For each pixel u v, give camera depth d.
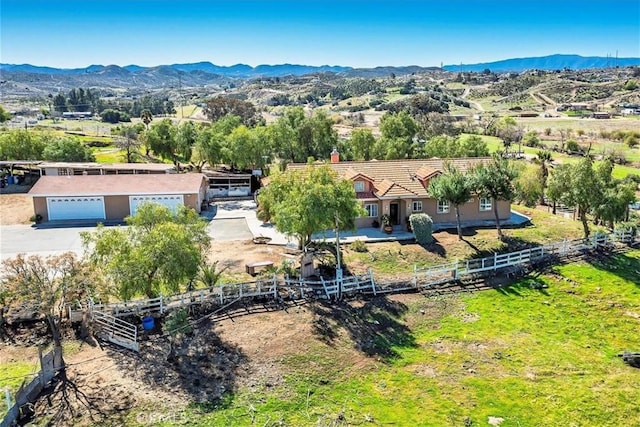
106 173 56.59
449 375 22.50
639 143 117.06
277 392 20.80
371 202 39.84
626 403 20.86
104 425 18.28
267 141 59.34
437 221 41.12
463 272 31.89
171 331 23.12
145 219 26.72
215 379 21.27
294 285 28.59
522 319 27.83
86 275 22.92
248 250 35.81
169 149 64.88
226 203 51.91
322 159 62.50
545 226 41.91
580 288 31.42
